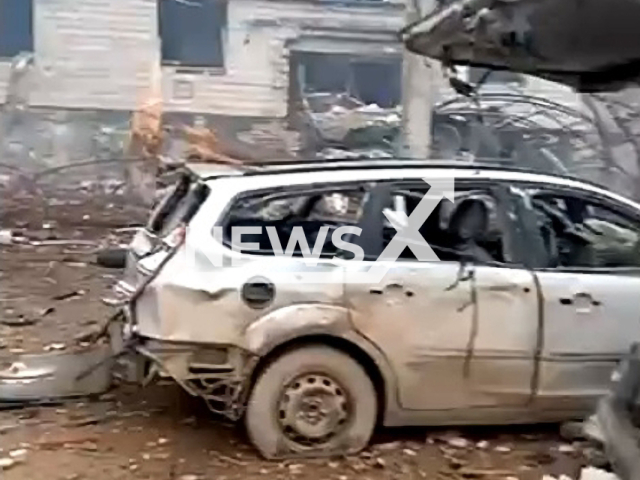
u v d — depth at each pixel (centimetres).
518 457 538
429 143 1608
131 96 2217
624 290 555
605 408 452
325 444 532
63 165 2125
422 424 549
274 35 2267
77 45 2194
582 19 404
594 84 523
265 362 521
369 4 2297
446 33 489
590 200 573
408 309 530
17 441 557
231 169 566
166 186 698
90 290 1047
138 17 2209
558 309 545
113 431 576
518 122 1862
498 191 559
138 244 586
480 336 537
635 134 1570
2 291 1036
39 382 662
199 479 502
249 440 535
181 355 516
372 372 534
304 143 2217
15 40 2177
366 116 2183
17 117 2177
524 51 468
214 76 2247
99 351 737
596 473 438
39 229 1586
